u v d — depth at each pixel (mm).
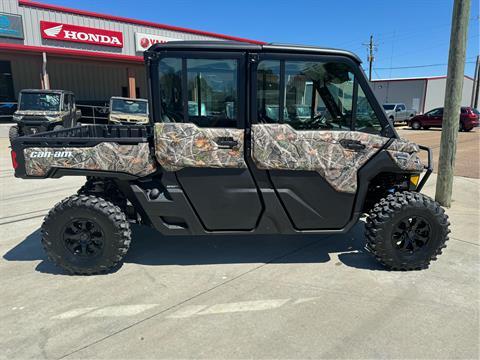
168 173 3551
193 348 2584
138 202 3695
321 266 3904
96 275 3666
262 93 3410
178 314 2994
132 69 22797
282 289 3408
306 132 3469
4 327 2807
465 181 8172
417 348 2592
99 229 3539
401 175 3961
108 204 3543
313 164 3506
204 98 3416
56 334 2727
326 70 3436
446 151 5902
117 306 3104
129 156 3482
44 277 3617
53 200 6410
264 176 3576
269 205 3621
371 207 4152
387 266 3779
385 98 45219
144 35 22172
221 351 2553
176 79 3371
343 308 3088
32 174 3518
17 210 5812
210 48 3309
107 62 21703
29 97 13422
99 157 3482
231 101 3426
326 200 3658
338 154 3521
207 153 3453
